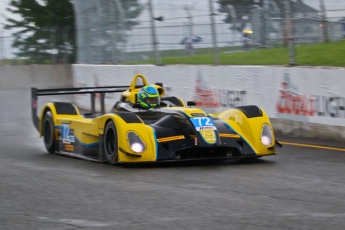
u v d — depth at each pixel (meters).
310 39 18.47
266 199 7.62
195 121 10.58
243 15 19.67
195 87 19.06
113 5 24.12
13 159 12.59
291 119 15.52
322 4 17.77
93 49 26.34
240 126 11.38
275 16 19.14
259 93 16.52
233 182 8.92
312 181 9.02
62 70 40.97
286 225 6.24
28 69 40.81
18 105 30.17
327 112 14.43
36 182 9.26
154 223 6.41
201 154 10.80
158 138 10.55
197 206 7.23
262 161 11.38
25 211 7.18
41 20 44.81
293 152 12.73
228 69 17.56
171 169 10.30
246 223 6.34
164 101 13.56
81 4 27.28
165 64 21.52
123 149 10.37
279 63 17.05
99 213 6.95
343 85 13.95
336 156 12.02
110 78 24.19
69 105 14.09
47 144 13.97
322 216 6.65
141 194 8.02
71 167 10.96
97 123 11.53
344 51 17.08
